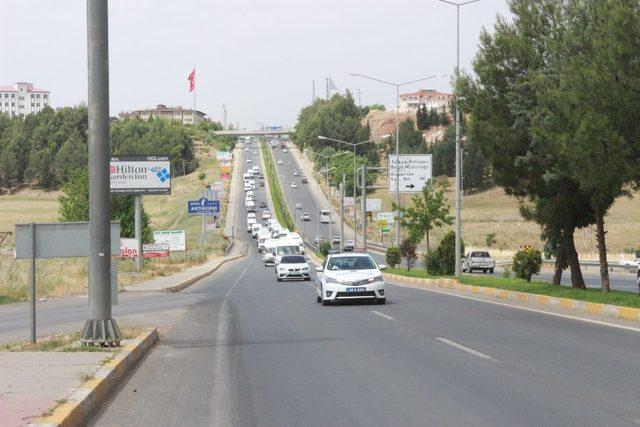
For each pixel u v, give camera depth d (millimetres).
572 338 14953
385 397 9523
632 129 19109
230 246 105188
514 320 18703
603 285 23297
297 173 182125
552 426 7820
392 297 27656
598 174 19109
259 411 8906
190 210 88375
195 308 25141
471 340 14898
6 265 42250
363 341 15117
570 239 25812
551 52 23625
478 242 94125
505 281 30938
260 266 72500
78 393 8773
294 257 46312
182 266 63750
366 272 24531
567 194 24328
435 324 18000
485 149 25375
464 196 153500
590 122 18703
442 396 9492
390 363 12234
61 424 7281
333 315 21000
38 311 25969
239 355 13711
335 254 26188
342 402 9289
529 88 23984
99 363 11141
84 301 30641
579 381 10344
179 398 9781
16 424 7172
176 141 198375
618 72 18672
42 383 9445
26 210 139875
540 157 23844
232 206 144000
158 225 130000
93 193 13102
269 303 26656
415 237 45094
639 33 18312
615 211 114812
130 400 9672
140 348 13617
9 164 179750
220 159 165125
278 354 13672
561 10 23656
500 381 10453
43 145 189625
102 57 13000
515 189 26031
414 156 55750
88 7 12992
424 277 38812
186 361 13102
